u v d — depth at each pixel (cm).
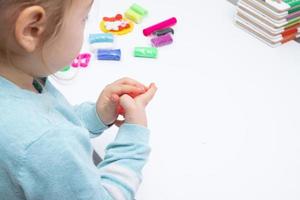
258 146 66
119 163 55
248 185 61
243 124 70
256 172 62
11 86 45
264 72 82
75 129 47
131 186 54
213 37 91
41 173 43
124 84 66
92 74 80
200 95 76
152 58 84
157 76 80
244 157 65
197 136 68
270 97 76
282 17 85
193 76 80
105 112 66
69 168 44
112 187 52
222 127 70
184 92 76
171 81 79
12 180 45
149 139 65
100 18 95
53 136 44
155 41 87
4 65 45
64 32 45
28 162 43
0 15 40
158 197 59
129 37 90
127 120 60
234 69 82
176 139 67
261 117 72
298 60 85
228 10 99
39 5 40
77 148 46
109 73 81
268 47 89
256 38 91
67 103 57
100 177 51
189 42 89
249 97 76
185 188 60
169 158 64
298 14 87
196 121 71
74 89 77
